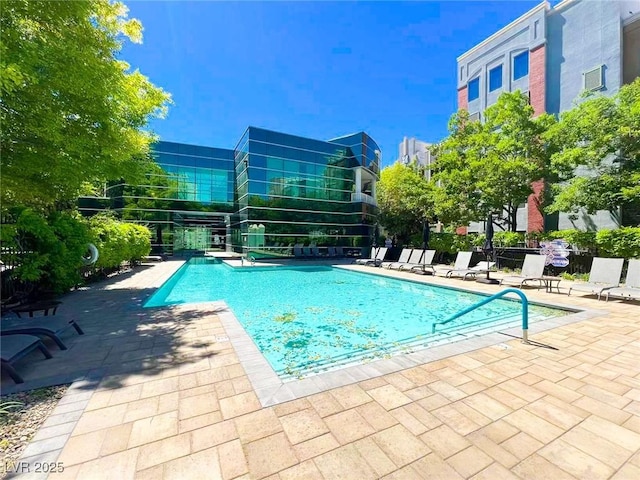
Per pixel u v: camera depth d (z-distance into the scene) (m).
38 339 3.57
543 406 2.59
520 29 16.86
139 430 2.25
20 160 5.67
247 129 20.14
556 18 15.49
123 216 21.20
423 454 2.00
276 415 2.46
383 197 27.31
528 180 13.45
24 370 3.32
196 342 4.21
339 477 1.81
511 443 2.11
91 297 7.51
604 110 10.30
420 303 8.09
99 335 4.53
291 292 9.77
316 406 2.59
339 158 23.62
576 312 6.06
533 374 3.21
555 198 12.13
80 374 3.21
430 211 19.30
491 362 3.52
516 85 17.16
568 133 11.52
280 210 21.05
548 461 1.94
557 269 11.48
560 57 15.32
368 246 24.47
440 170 19.08
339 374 3.20
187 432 2.24
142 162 9.67
